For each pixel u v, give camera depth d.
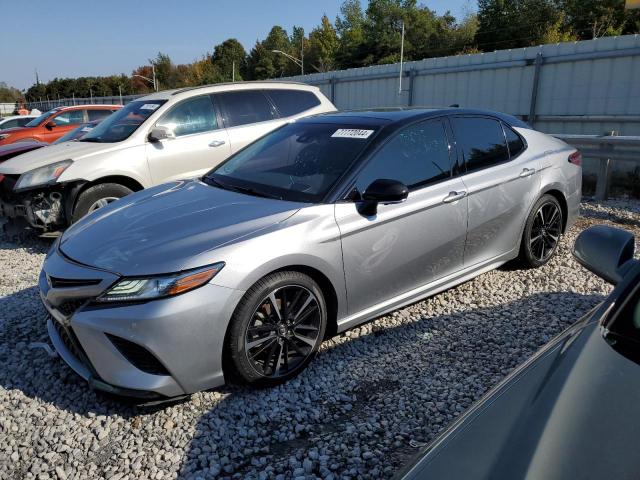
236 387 3.13
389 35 78.38
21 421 2.87
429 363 3.37
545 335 3.66
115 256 2.87
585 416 1.33
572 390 1.43
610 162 7.96
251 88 7.08
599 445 1.24
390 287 3.59
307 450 2.61
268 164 3.88
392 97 16.28
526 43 60.97
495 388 1.63
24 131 12.89
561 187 4.81
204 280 2.73
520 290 4.45
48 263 3.15
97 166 5.91
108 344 2.70
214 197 3.52
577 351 1.61
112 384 2.74
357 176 3.44
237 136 6.81
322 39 89.50
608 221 6.88
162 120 6.39
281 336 3.08
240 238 2.91
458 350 3.51
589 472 1.17
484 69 13.36
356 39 84.12
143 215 3.33
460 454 1.33
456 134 4.10
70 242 3.22
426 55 75.94
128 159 6.08
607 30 52.09
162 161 6.30
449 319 3.96
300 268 3.12
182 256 2.77
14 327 3.92
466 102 13.98
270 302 3.01
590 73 11.29
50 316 3.27
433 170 3.84
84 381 3.21
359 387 3.13
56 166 5.81
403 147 3.72
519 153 4.55
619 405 1.35
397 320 3.96
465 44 71.25
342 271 3.27
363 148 3.57
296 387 3.13
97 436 2.73
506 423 1.39
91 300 2.77
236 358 2.90
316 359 3.44
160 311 2.63
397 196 3.21
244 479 2.43
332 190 3.35
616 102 10.96
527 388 1.52
